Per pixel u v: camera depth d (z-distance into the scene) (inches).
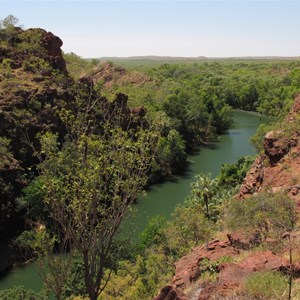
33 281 1407.5
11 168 1776.6
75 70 4259.4
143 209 2050.9
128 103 3575.3
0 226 1616.6
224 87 5462.6
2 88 2153.1
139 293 1040.8
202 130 3693.4
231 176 2242.9
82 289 984.3
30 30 2955.2
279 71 7258.9
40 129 2046.0
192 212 1384.1
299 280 450.6
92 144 472.1
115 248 850.1
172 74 6815.9
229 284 456.8
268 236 708.0
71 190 460.8
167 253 1300.4
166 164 2642.7
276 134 1464.1
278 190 1104.8
